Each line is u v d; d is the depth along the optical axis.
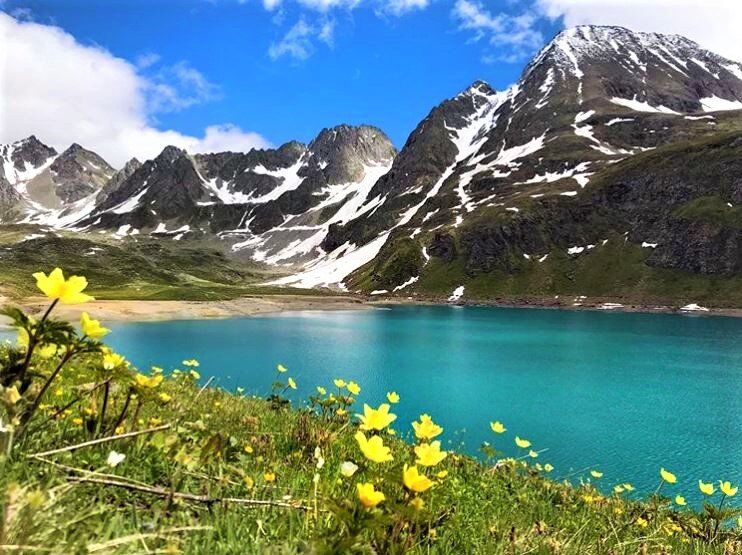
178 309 116.12
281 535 2.56
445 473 3.72
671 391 48.06
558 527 5.27
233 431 6.17
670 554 5.13
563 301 172.38
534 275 194.38
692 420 38.47
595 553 4.23
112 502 2.50
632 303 165.50
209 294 148.38
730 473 28.11
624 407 42.12
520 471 8.55
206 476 3.04
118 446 3.21
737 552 5.82
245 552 2.13
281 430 6.84
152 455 3.21
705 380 53.22
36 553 1.50
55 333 2.60
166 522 2.23
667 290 168.88
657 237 189.12
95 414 3.66
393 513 2.19
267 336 83.06
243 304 142.00
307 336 84.88
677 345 79.69
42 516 1.67
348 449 5.82
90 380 5.05
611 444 32.62
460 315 137.25
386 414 2.45
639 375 55.50
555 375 55.16
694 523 6.81
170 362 55.09
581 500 7.49
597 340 85.25
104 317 99.50
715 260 171.00
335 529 2.27
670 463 29.48
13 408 2.40
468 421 37.22
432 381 51.38
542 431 35.19
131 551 1.77
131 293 150.12
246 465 3.89
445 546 3.14
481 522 4.12
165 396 3.63
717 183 193.12
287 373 52.00
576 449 31.48
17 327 2.54
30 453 2.55
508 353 70.25
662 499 7.68
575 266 193.25
